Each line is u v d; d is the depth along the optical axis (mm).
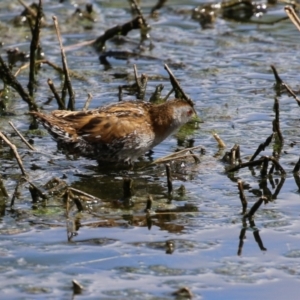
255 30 21219
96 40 20031
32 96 16891
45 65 18906
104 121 13695
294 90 17312
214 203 12555
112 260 10789
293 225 11820
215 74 18375
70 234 11461
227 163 14062
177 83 15938
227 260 10852
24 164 13984
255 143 14898
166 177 13617
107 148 13781
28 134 15312
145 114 14133
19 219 11906
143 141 13953
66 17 21828
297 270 10609
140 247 11133
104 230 11602
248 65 18906
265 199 12117
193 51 19844
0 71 16172
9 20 21406
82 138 13719
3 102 16516
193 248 11133
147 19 21922
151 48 20031
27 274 10438
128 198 12656
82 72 18500
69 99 16188
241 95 17188
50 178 13469
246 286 10242
